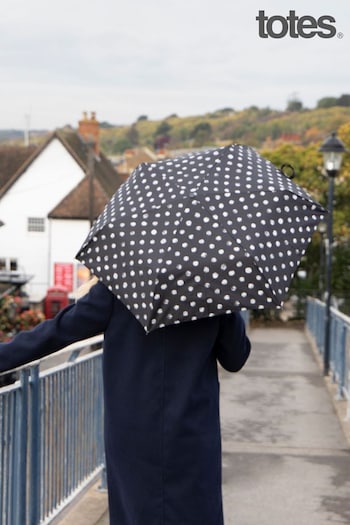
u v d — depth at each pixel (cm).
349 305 2808
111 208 326
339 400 1053
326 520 547
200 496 312
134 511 313
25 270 5416
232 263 296
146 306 296
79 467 510
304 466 701
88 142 4341
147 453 311
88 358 521
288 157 4938
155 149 12938
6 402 381
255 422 922
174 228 304
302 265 3984
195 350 313
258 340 2200
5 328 1678
